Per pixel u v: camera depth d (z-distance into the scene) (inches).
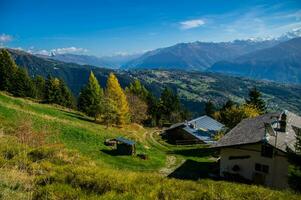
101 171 489.7
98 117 3287.4
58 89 4655.5
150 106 5103.3
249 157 1572.3
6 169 450.0
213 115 5123.0
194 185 478.9
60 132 1886.1
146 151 2246.6
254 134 1626.5
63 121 2235.5
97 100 3725.4
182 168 1849.2
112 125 3280.0
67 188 408.2
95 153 1697.8
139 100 4372.5
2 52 4264.3
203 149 2664.9
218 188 461.1
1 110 1829.5
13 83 4315.9
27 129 992.2
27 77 4616.1
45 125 1755.7
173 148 2812.5
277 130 1615.4
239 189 460.8
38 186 408.5
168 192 417.7
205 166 1961.1
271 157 1477.6
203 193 422.6
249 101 3690.9
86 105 3961.6
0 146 650.8
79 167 510.0
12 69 4315.9
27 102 2883.9
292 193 502.0
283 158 1440.7
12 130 1106.1
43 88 5442.9
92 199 369.1
